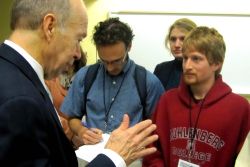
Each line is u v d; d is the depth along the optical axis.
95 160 0.89
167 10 3.19
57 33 0.85
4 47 0.83
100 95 1.74
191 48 1.37
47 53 0.85
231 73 3.18
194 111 1.38
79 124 1.77
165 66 2.20
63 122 1.79
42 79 0.86
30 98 0.74
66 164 0.86
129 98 1.70
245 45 3.13
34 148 0.74
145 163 1.44
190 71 1.37
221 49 1.38
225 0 3.12
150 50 3.25
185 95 1.42
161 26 3.21
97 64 1.83
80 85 1.79
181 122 1.39
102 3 3.26
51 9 0.83
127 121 1.04
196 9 3.15
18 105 0.72
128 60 1.76
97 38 1.64
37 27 0.83
